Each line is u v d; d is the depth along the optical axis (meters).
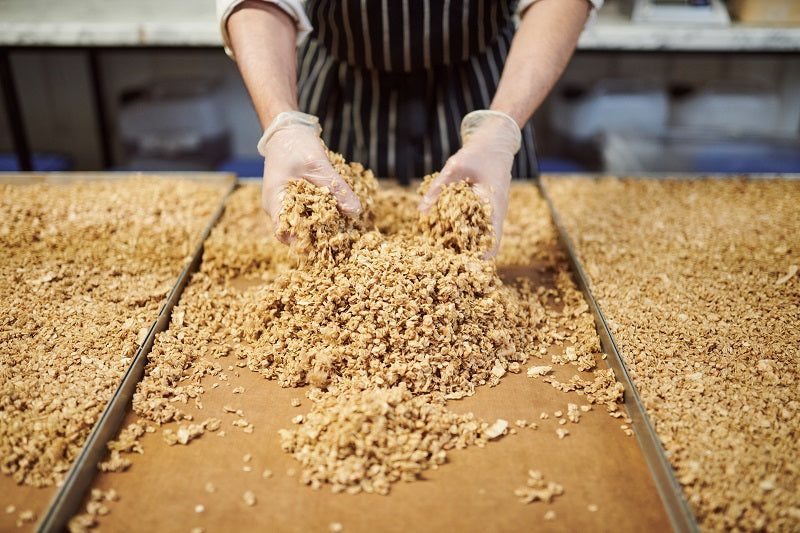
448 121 1.69
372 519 0.86
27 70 3.24
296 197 1.25
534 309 1.31
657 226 1.63
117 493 0.90
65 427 0.99
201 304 1.30
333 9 1.53
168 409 1.04
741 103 2.99
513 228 1.63
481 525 0.86
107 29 2.31
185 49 2.41
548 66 1.44
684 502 0.84
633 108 3.04
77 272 1.40
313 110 1.74
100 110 3.31
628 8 2.52
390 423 1.00
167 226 1.58
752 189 1.84
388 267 1.22
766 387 1.08
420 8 1.51
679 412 1.02
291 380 1.12
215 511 0.87
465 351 1.14
